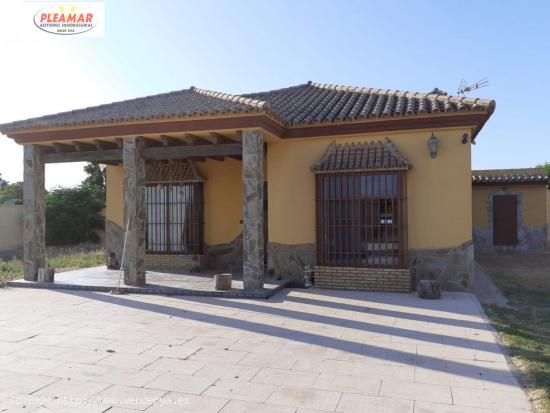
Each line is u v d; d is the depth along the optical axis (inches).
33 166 443.2
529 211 716.0
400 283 375.9
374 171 381.7
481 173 748.6
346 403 165.6
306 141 414.9
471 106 362.0
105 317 296.8
